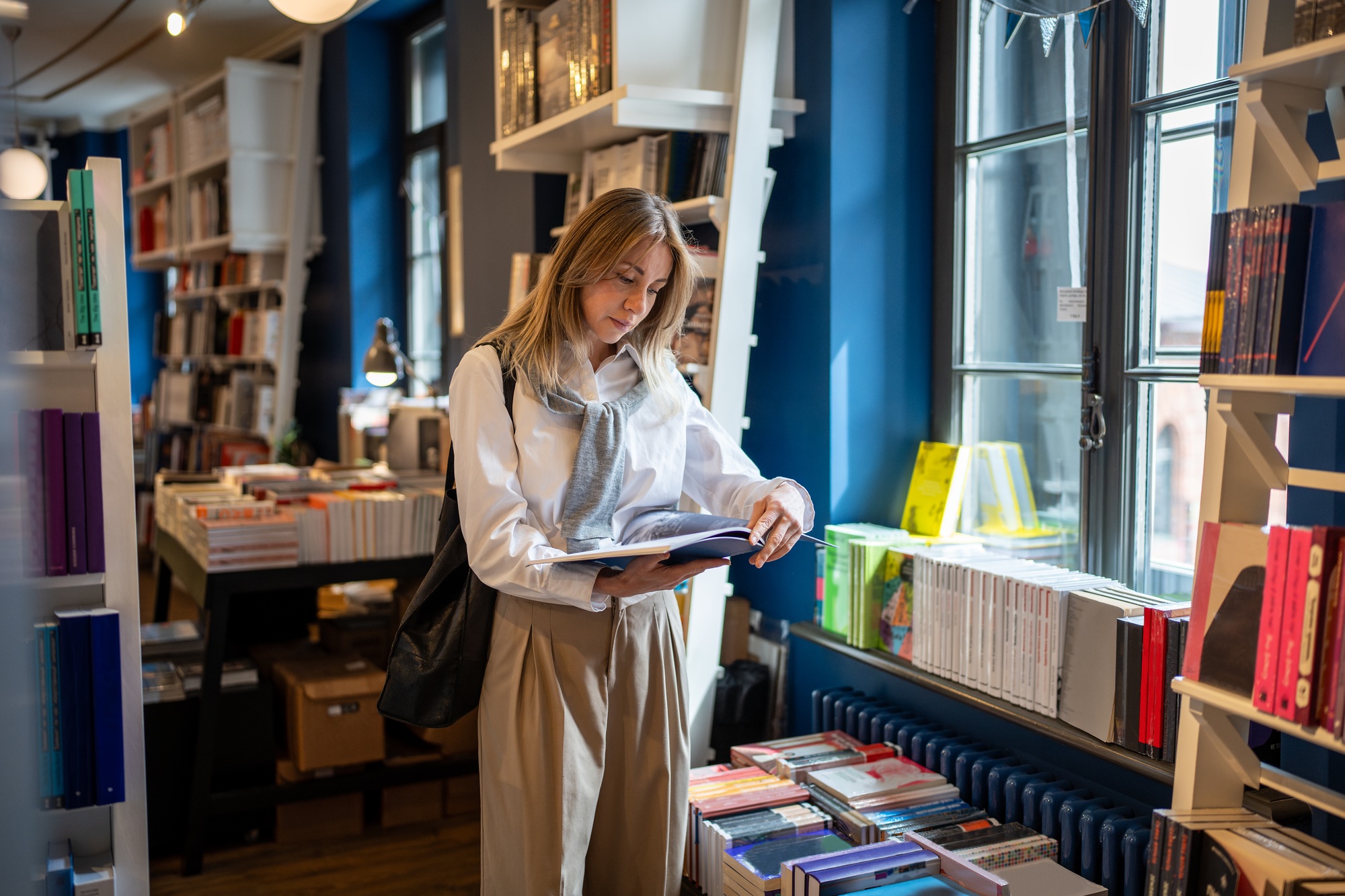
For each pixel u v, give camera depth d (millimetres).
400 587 3631
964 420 2865
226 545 2877
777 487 1828
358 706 3064
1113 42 2346
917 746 2482
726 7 2697
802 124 2830
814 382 2844
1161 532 2348
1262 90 1498
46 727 2039
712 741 2877
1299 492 1872
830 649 2854
